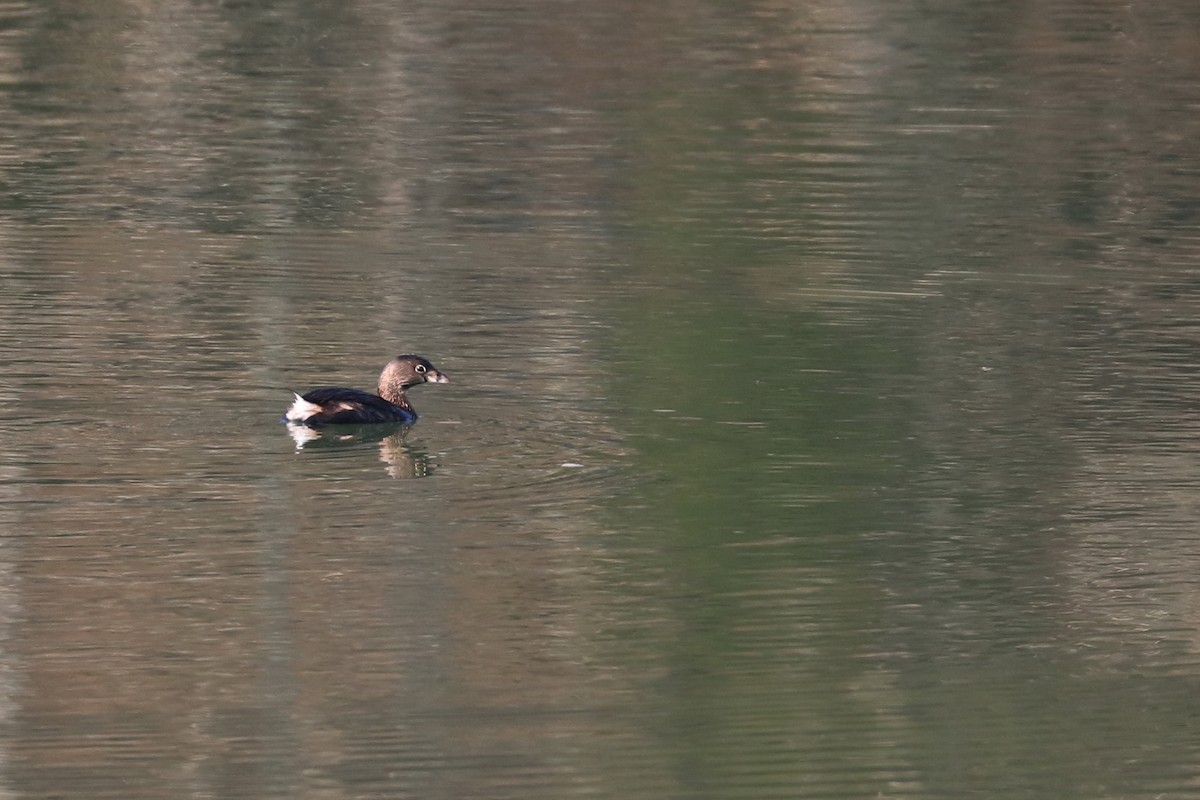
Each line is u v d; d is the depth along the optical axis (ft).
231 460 50.26
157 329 63.31
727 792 34.78
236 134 94.32
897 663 40.11
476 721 37.01
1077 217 82.69
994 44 111.34
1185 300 70.69
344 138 94.02
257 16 115.96
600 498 48.60
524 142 93.40
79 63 106.42
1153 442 54.19
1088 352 63.67
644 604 42.32
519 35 112.27
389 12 117.19
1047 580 44.55
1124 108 99.60
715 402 57.26
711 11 116.98
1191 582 44.42
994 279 73.00
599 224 80.38
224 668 38.73
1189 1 118.93
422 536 45.47
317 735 36.29
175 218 79.82
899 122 97.25
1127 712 38.47
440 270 72.69
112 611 40.96
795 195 84.99
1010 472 51.62
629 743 36.32
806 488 50.01
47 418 53.42
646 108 99.40
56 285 68.69
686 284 71.41
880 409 56.90
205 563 43.39
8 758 34.99
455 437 53.21
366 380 58.29
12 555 43.34
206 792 34.04
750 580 44.14
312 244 76.38
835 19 115.65
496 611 41.81
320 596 42.01
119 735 36.11
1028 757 36.45
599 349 63.00
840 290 71.20
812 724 37.50
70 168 87.51
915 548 46.14
